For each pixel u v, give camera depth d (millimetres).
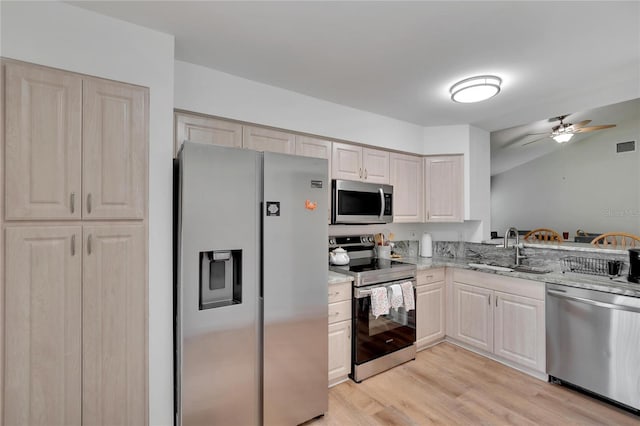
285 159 1880
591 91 2529
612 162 5488
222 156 1687
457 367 2709
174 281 1811
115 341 1550
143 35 1659
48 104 1410
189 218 1586
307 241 1970
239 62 2078
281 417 1869
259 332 1820
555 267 2852
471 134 3451
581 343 2234
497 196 7086
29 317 1369
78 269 1468
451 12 1560
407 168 3416
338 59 2045
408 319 2828
